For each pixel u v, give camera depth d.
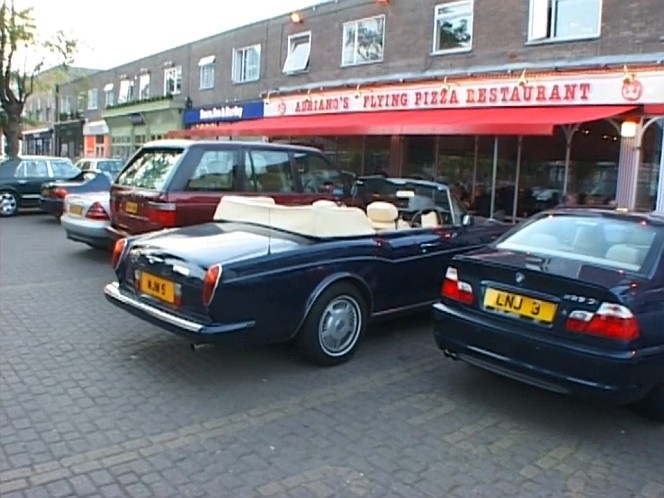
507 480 3.41
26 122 32.53
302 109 17.48
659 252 4.17
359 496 3.20
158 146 7.57
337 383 4.74
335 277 5.02
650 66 10.09
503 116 11.07
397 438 3.86
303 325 4.90
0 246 10.39
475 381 4.86
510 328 4.12
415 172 15.12
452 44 14.22
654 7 10.70
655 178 10.66
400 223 6.52
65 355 5.11
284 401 4.37
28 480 3.24
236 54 21.97
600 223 4.70
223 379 4.72
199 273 4.47
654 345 3.78
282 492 3.21
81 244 10.77
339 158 17.09
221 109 21.86
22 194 14.98
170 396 4.37
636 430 4.09
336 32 17.42
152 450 3.60
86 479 3.27
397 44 15.53
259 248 4.77
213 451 3.62
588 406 4.44
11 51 21.67
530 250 4.66
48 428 3.82
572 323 3.84
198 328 4.37
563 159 12.02
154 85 28.17
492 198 13.37
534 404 4.45
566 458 3.68
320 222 5.14
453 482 3.37
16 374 4.67
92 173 14.27
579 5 11.85
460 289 4.52
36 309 6.47
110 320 6.13
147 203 7.05
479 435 3.94
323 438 3.83
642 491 3.34
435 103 13.66
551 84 11.46
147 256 4.96
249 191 7.54
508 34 12.95
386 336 6.00
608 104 10.71
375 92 15.03
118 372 4.78
